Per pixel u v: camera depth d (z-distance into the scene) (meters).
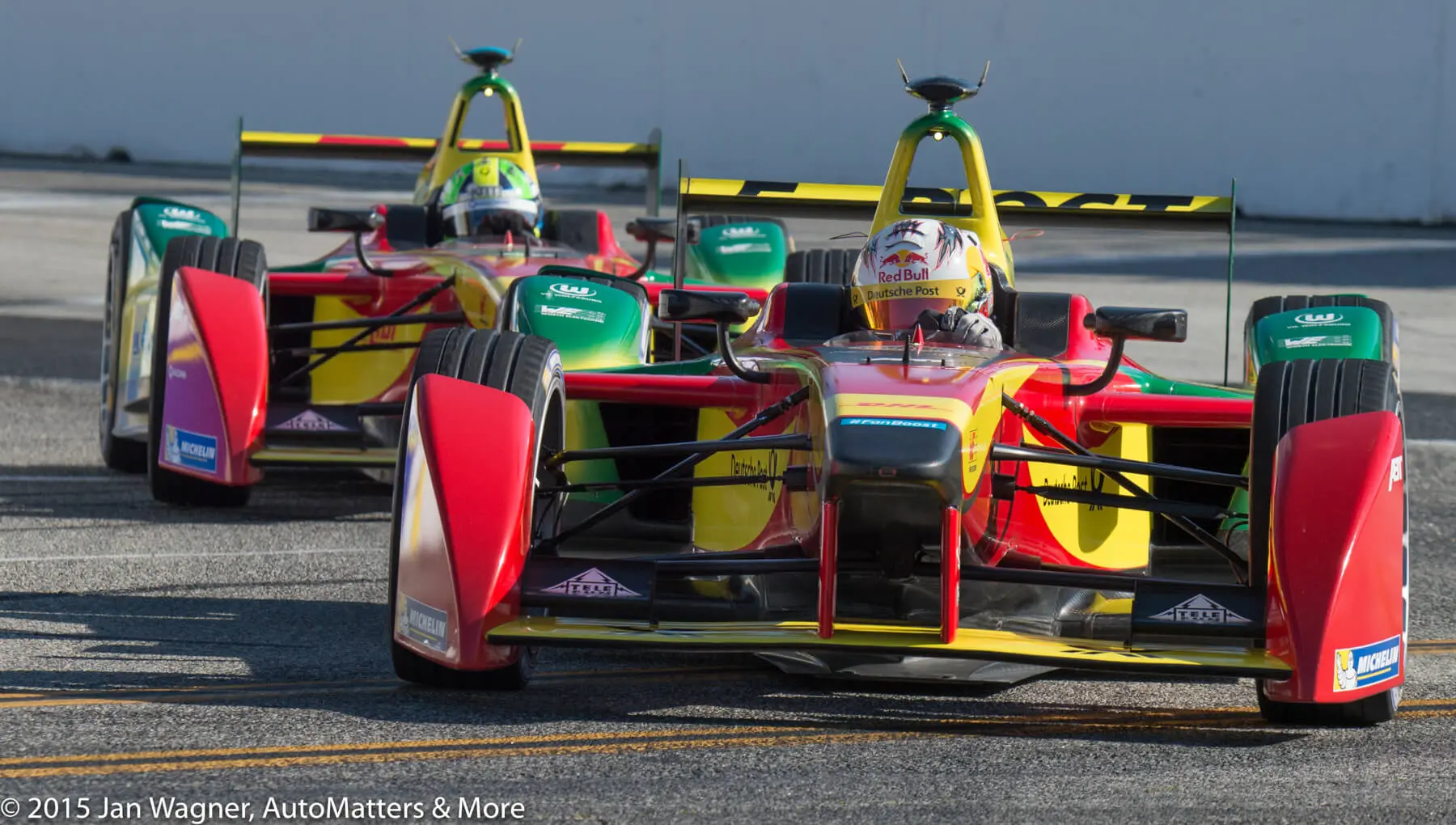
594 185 108.81
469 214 36.78
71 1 110.12
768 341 22.16
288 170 111.00
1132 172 100.38
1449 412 44.53
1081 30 100.25
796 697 18.42
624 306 27.22
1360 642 16.34
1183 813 14.45
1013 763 15.91
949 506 16.41
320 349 32.09
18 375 44.34
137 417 32.06
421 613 17.17
